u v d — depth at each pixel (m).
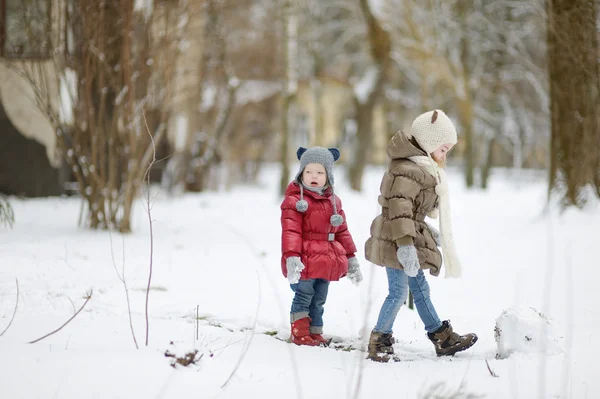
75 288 6.34
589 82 10.34
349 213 15.65
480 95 33.78
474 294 7.03
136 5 10.74
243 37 29.08
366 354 4.79
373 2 26.03
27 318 4.98
